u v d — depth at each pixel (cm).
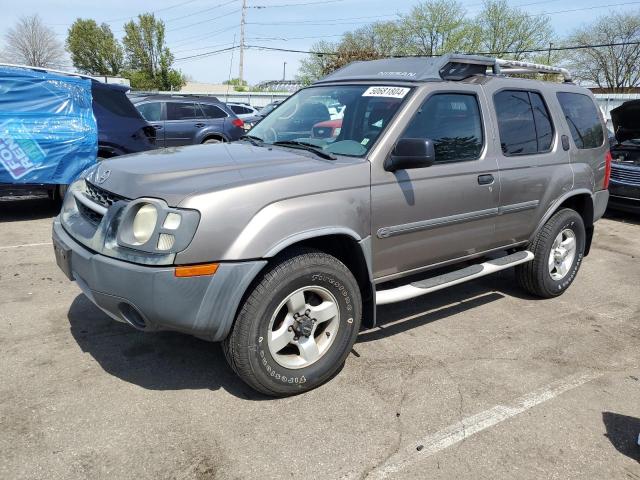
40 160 727
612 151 962
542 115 489
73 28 5506
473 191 413
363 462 278
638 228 873
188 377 350
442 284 400
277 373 320
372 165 352
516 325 460
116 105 827
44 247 627
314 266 321
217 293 291
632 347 425
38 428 292
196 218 284
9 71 717
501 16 4634
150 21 5078
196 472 265
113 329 413
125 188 310
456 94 414
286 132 428
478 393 346
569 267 530
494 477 271
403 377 362
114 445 281
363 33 5188
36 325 415
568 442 301
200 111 1359
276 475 266
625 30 4600
